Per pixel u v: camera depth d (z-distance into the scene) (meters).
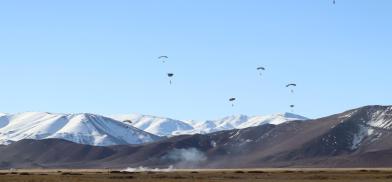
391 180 152.88
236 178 174.12
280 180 157.88
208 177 181.00
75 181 144.75
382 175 188.62
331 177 177.50
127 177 173.62
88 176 183.12
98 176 183.38
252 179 165.88
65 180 148.50
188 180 152.75
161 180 151.50
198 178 171.38
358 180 154.25
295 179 166.00
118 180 150.88
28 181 142.25
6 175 192.75
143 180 151.50
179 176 189.00
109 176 182.88
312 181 149.12
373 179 161.25
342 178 169.50
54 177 170.00
